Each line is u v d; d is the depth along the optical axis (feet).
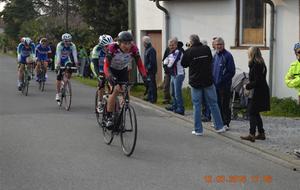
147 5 61.67
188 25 53.93
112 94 26.32
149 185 20.07
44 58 54.29
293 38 42.98
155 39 61.72
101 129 32.04
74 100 46.88
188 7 53.72
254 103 28.63
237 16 48.55
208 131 32.12
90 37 96.43
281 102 42.22
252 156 25.55
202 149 26.99
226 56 32.07
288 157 25.03
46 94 51.49
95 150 26.17
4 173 21.49
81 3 95.91
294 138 29.89
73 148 26.50
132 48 26.43
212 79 30.63
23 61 51.01
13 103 43.93
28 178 20.76
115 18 89.40
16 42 220.43
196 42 30.50
